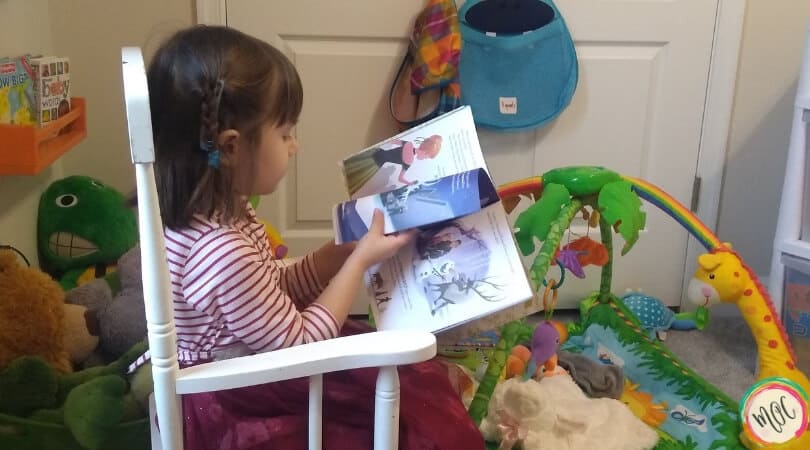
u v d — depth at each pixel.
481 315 0.96
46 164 1.35
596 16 1.96
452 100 1.86
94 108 1.87
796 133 1.72
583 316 1.85
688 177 2.10
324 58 1.92
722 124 2.05
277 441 0.95
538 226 1.35
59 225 1.66
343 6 1.89
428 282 0.99
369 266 0.99
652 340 1.77
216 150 0.92
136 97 0.73
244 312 0.94
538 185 1.45
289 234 2.05
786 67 2.03
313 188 2.01
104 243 1.67
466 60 1.92
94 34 1.83
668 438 1.40
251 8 1.87
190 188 0.94
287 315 0.96
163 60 0.94
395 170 1.05
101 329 1.36
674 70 2.02
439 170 1.03
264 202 2.01
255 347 0.95
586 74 2.00
